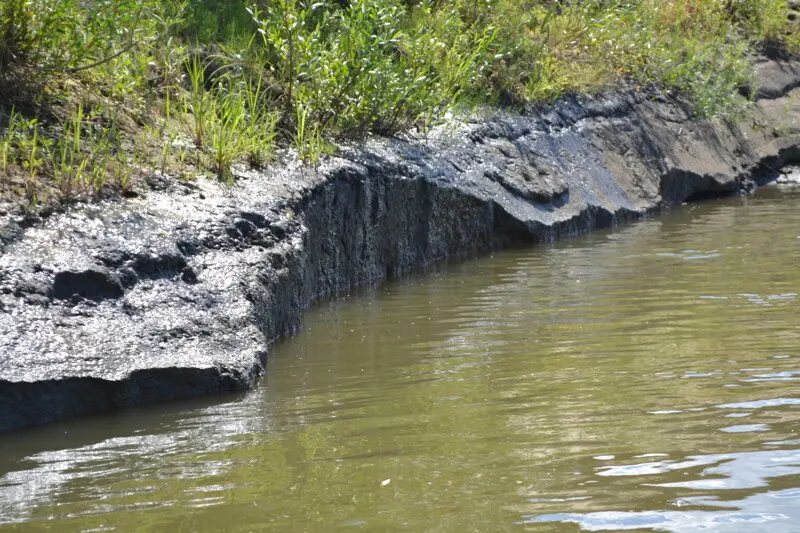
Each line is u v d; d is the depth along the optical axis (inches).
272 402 264.8
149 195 335.6
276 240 347.6
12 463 223.8
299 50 445.7
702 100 684.7
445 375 281.6
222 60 445.7
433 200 458.9
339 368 295.9
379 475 204.5
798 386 249.6
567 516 180.2
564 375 273.4
